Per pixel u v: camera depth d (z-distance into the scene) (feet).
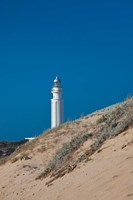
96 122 127.65
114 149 74.49
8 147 258.16
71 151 98.27
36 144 138.10
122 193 51.31
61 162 96.68
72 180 73.36
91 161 77.92
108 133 85.56
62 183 76.64
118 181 56.49
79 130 135.33
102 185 58.80
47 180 89.86
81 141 98.58
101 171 66.33
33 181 99.40
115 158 68.44
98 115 143.54
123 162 63.31
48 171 98.17
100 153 78.28
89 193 58.90
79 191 63.16
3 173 124.26
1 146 257.14
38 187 88.84
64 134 138.41
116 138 79.97
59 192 70.69
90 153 83.76
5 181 113.80
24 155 131.85
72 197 62.28
